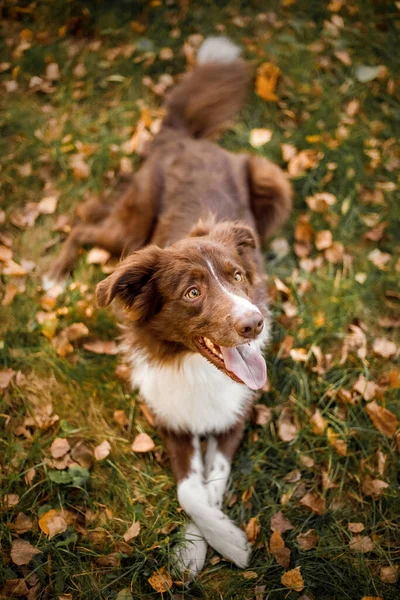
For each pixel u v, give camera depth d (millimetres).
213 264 1094
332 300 1458
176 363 1178
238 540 1162
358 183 1615
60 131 1702
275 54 1810
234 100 1513
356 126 1693
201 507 1169
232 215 1341
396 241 1554
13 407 1339
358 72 1773
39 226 1582
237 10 1894
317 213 1571
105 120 1723
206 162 1388
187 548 1162
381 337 1438
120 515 1222
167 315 1118
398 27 1855
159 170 1396
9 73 1821
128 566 1157
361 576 1148
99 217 1510
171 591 1141
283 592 1136
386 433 1280
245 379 1085
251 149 1667
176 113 1490
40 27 1894
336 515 1218
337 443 1264
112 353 1396
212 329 1071
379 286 1491
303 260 1514
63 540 1179
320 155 1632
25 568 1151
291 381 1360
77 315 1429
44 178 1644
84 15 1894
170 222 1330
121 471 1271
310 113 1727
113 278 1085
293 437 1293
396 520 1206
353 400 1319
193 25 1864
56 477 1228
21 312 1445
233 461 1280
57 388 1363
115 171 1642
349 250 1543
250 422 1323
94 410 1335
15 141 1699
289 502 1229
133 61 1808
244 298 1068
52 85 1796
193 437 1257
